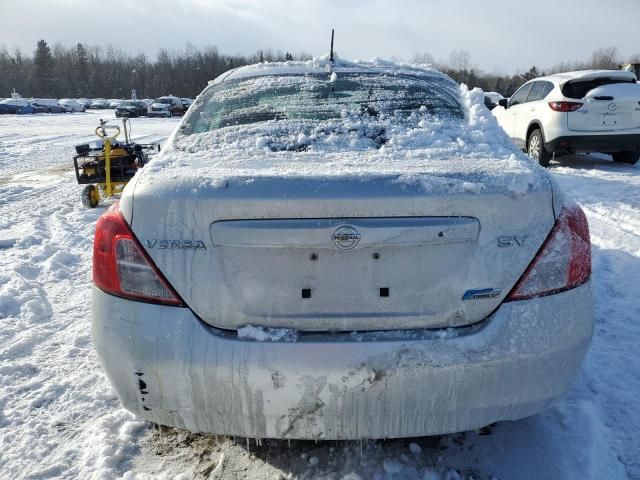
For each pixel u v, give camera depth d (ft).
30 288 13.20
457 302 5.32
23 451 7.06
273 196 5.17
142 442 7.10
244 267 5.26
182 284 5.29
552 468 6.43
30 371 9.18
